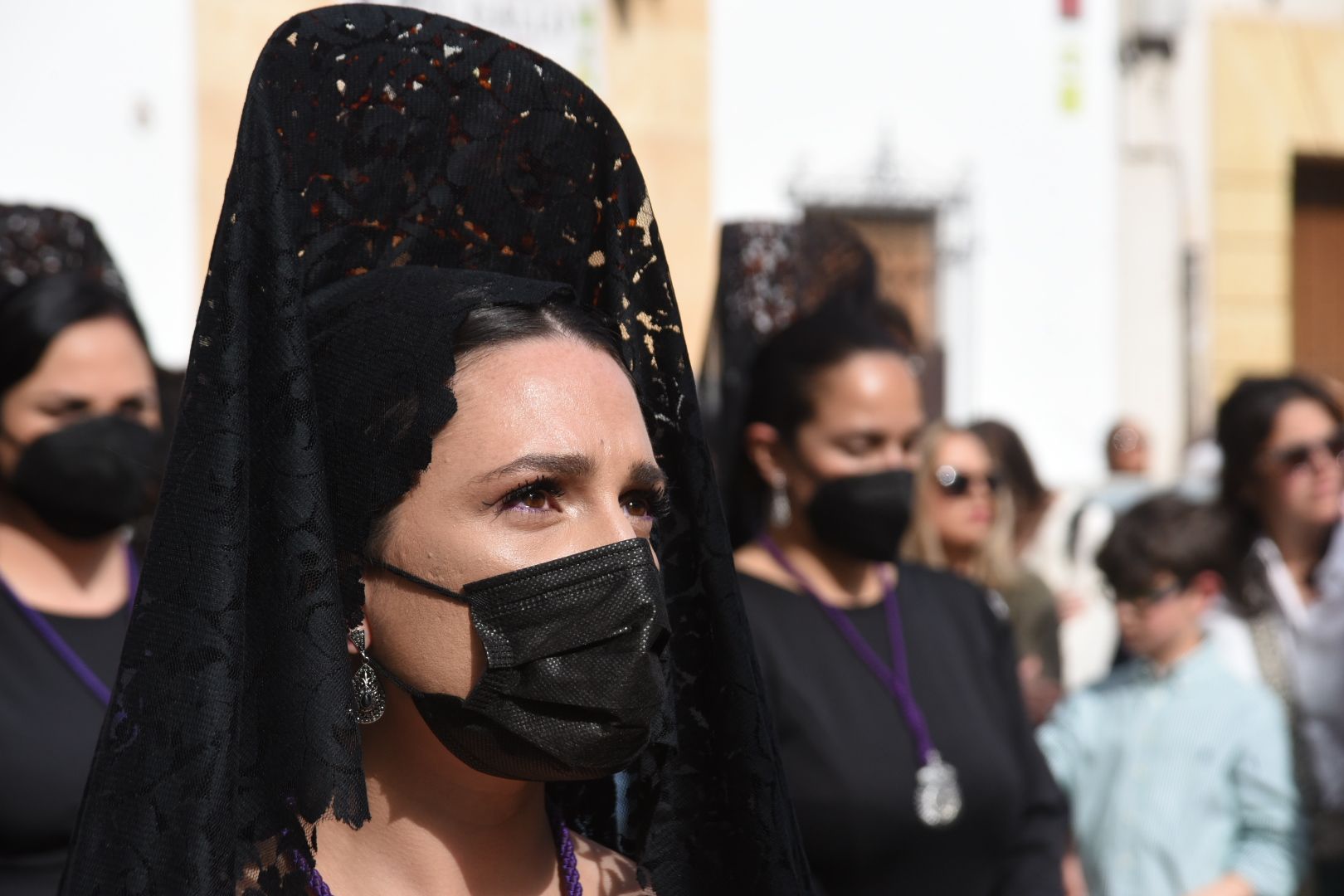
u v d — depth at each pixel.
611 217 4.08
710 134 20.03
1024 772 7.69
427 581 3.50
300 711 3.23
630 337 4.08
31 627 6.51
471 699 3.46
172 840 3.14
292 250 3.46
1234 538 9.73
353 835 3.66
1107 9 21.42
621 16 19.48
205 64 17.56
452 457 3.49
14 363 6.69
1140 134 23.30
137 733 3.22
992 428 12.77
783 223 9.78
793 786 6.93
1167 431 23.45
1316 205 26.27
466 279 3.68
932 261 21.05
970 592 8.02
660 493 3.85
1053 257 21.36
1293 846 8.80
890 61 20.70
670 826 4.06
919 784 7.02
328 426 3.57
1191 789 8.95
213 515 3.26
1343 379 26.38
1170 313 23.45
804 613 7.38
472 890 3.71
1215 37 24.41
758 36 20.20
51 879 6.22
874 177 20.64
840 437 7.43
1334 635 9.69
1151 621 9.34
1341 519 10.16
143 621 3.26
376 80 3.83
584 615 3.47
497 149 4.00
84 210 17.19
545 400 3.52
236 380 3.33
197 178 17.58
